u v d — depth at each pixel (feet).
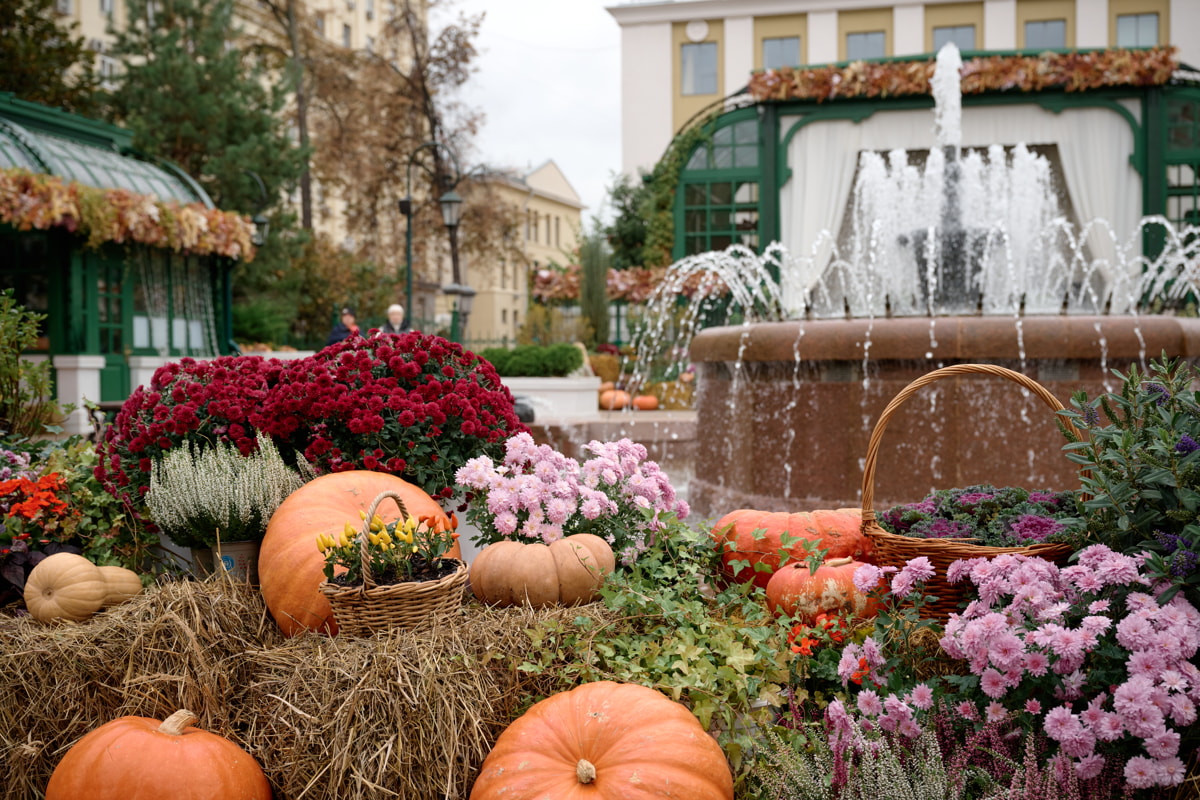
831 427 16.89
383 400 10.86
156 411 10.92
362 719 7.24
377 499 8.20
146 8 65.67
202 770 7.28
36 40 58.85
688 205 63.10
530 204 163.12
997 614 6.88
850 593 9.17
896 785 6.30
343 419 10.71
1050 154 61.11
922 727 6.89
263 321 59.82
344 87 86.63
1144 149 58.03
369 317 73.72
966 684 7.09
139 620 8.47
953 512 9.69
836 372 16.80
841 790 6.44
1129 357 15.38
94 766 7.26
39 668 8.22
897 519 9.77
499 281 152.76
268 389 11.21
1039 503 9.29
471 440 11.18
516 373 46.03
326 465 10.59
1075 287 59.62
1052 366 15.62
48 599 9.07
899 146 59.93
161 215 39.11
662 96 79.82
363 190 87.56
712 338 18.83
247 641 8.56
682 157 62.64
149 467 10.59
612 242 75.82
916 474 16.22
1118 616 6.97
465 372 11.82
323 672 7.56
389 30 88.74
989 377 15.80
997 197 53.72
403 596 7.98
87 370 37.24
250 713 7.94
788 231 61.62
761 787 7.38
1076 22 76.33
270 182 64.64
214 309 46.78
